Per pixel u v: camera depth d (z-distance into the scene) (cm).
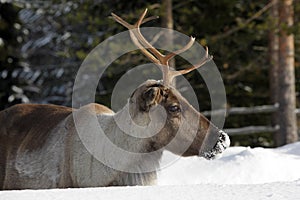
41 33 4278
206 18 3156
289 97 3000
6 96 4059
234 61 3406
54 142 1283
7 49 3884
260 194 755
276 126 3058
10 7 3981
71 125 1271
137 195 767
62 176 1245
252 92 3606
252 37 3216
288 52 2994
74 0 3091
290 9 2964
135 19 2886
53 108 1400
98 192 796
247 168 1343
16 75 4097
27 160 1302
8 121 1396
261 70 3547
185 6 3153
